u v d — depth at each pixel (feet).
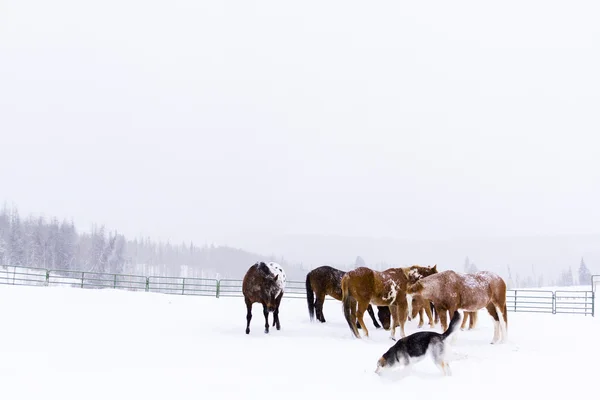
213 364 26.76
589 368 26.50
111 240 272.72
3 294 58.80
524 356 30.32
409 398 20.44
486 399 20.31
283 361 27.68
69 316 45.80
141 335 36.94
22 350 29.37
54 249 250.37
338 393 21.12
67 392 20.81
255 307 62.59
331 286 48.47
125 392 20.95
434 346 23.99
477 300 35.76
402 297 38.11
